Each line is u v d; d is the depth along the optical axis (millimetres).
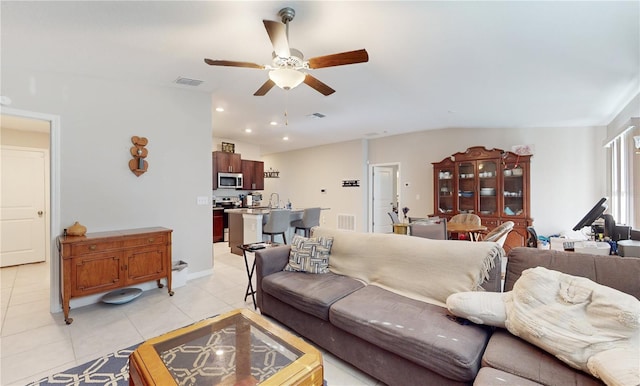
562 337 1269
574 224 4820
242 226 5145
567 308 1352
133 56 2617
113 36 2254
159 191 3512
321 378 1316
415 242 2326
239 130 6129
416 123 5379
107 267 2789
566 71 2652
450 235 4684
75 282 2607
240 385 1327
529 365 1267
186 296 3168
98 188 3082
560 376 1190
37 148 4578
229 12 1942
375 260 2473
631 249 1891
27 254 4496
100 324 2516
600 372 1102
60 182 2857
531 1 1706
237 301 3029
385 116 4832
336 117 4945
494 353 1376
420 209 6234
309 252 2734
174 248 3639
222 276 3893
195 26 2125
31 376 1828
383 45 2395
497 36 2143
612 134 4016
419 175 6250
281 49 1910
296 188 8680
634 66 2498
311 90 3605
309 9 1899
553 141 4980
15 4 1818
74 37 2250
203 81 3346
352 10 1905
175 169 3639
